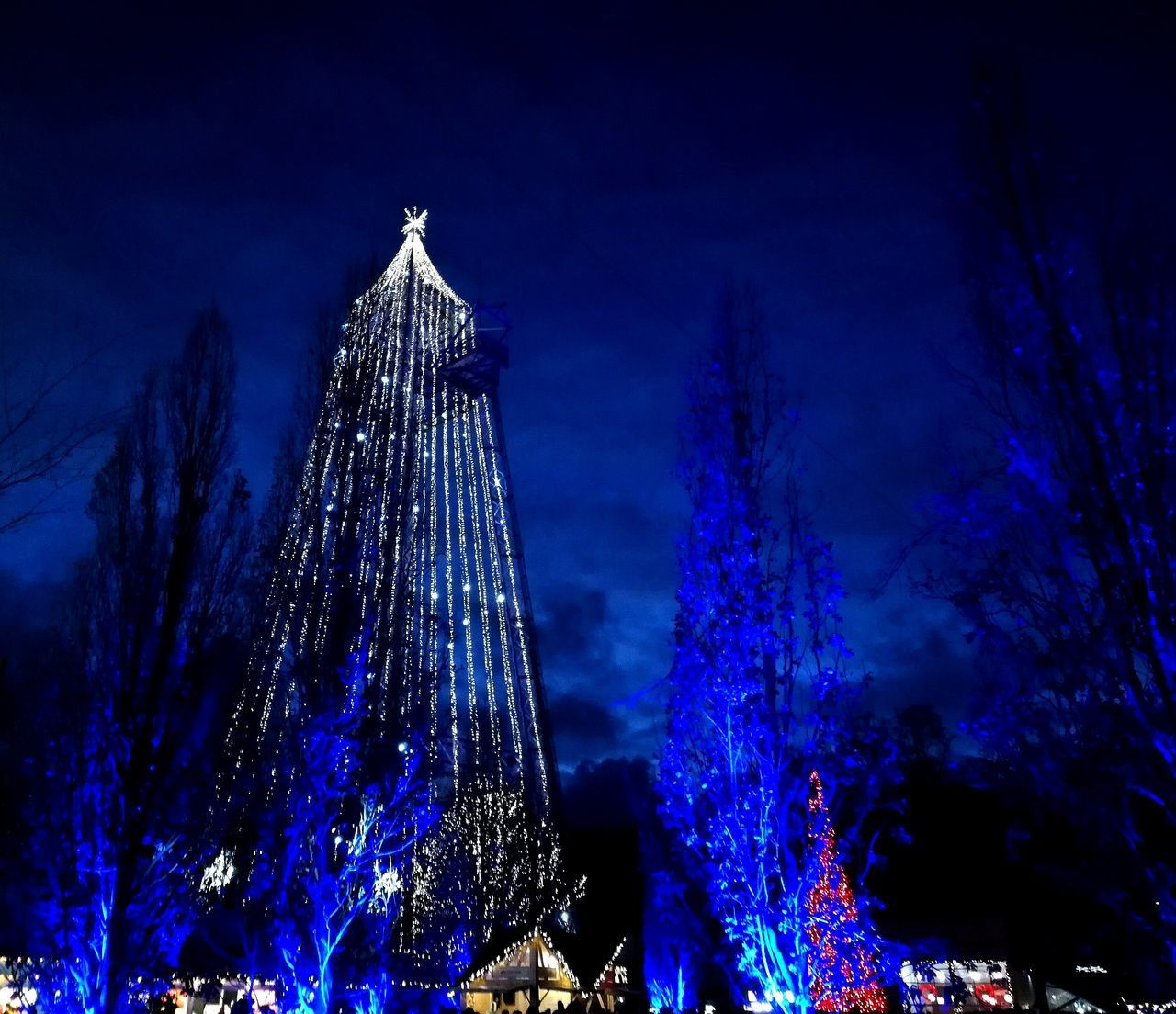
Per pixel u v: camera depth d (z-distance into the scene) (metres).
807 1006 12.95
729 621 14.45
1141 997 18.03
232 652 15.25
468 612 32.19
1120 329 8.97
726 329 16.67
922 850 22.56
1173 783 8.34
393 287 21.53
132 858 13.38
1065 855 12.59
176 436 15.87
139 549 14.95
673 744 14.62
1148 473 8.46
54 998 12.85
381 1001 16.83
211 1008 20.67
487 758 31.95
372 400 18.94
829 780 14.34
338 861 15.80
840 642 14.36
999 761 10.16
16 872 14.18
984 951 21.19
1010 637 9.07
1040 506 8.88
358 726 15.98
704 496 15.35
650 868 17.72
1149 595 8.23
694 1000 25.08
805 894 13.52
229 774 15.68
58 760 13.85
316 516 17.36
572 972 28.11
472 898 28.88
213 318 16.97
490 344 32.81
